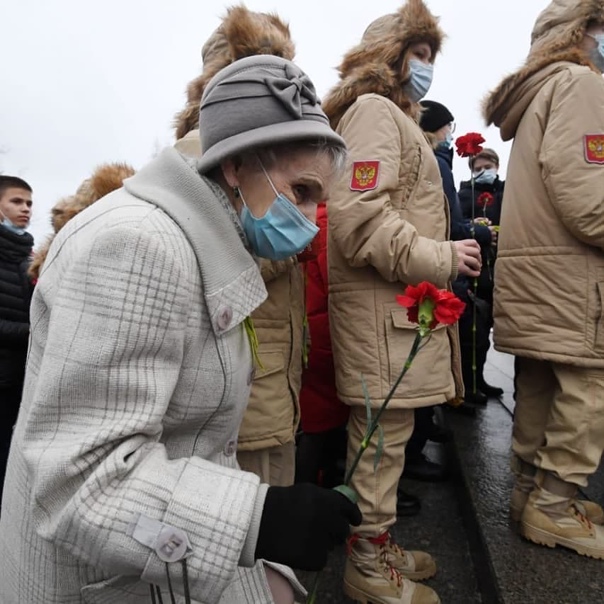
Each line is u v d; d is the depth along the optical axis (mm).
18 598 883
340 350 1786
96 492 675
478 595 1942
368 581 1775
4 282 2666
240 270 874
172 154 874
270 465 1723
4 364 2686
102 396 705
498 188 3914
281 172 881
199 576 685
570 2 1974
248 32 1456
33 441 718
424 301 893
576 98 1708
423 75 1917
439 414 3643
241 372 908
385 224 1592
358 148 1652
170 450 880
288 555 714
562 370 1859
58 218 1817
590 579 1693
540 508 1887
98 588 806
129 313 709
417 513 2520
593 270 1776
